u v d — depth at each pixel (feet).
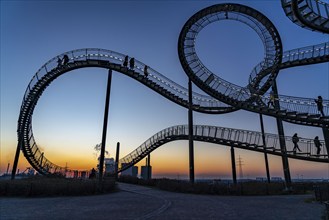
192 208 37.73
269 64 92.38
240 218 29.84
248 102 80.48
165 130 107.76
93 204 41.39
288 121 87.40
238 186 68.64
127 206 38.99
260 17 82.94
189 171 77.61
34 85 83.66
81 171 110.83
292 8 59.67
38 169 92.73
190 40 89.56
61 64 85.66
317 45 93.45
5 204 41.29
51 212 32.89
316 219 29.66
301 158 78.59
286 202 48.67
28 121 85.46
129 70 87.04
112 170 139.23
